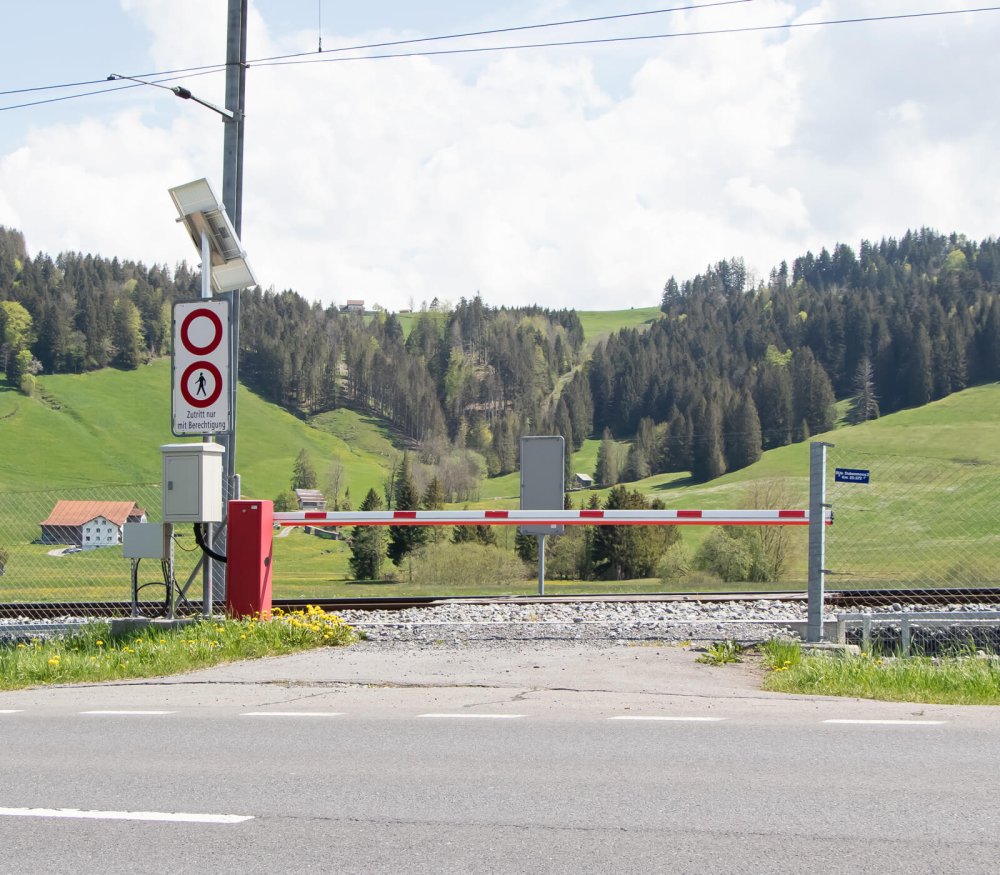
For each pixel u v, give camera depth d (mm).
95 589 18359
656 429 194750
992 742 7238
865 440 132000
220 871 4852
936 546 17719
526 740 7480
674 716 8305
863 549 18203
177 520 13430
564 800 5910
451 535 66625
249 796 6121
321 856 5031
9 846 5258
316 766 6828
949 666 10594
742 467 180000
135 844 5262
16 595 18094
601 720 8164
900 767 6555
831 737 7445
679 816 5562
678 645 12570
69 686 10922
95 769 6848
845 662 10750
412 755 7086
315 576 68625
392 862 4930
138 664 11547
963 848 4996
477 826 5453
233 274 14469
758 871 4727
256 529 13727
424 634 13617
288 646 12617
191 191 13852
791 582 22266
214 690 10102
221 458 13805
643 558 52062
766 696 9266
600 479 187375
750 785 6168
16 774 6750
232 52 15469
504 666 11031
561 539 53469
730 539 41281
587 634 13398
